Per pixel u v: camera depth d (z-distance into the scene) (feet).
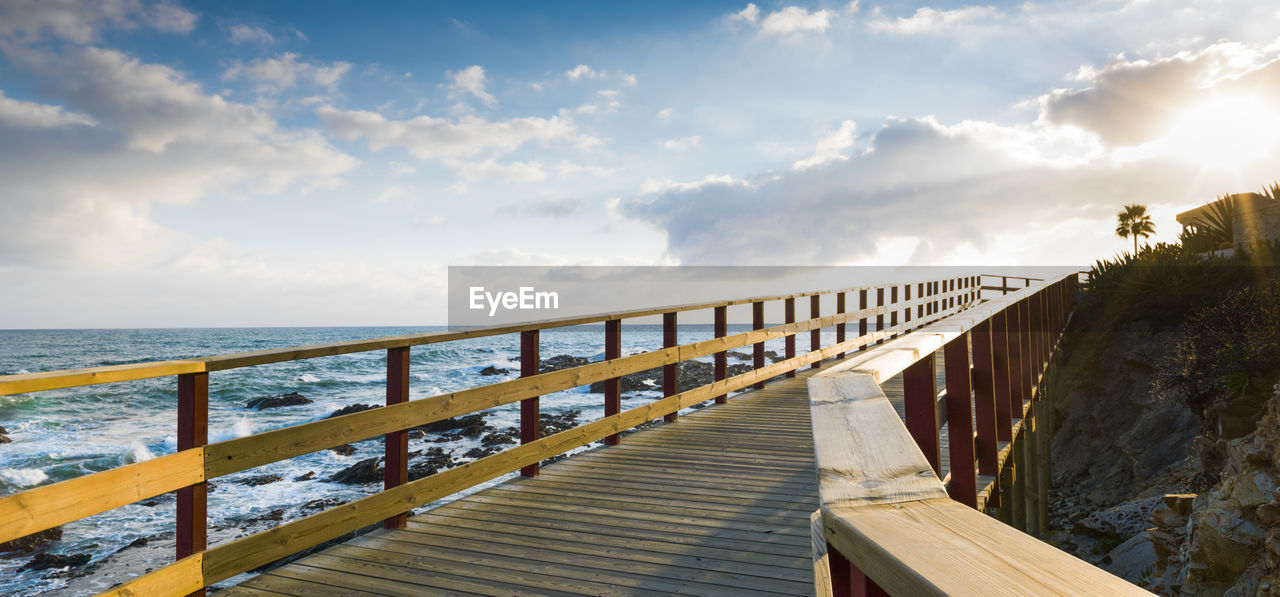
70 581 28.45
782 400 27.84
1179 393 35.78
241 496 40.42
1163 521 24.58
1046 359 40.81
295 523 10.82
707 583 10.62
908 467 3.19
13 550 31.14
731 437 21.21
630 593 10.28
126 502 8.44
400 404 12.83
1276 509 17.87
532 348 16.69
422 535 12.75
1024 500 25.20
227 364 9.75
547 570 11.14
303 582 10.66
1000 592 1.88
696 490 15.62
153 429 65.41
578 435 17.81
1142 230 134.21
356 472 44.19
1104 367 50.65
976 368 14.78
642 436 21.40
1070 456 47.96
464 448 54.54
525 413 16.76
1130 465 41.04
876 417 4.08
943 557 2.19
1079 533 34.37
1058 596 1.85
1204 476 29.66
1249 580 18.10
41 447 56.59
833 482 3.06
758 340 28.89
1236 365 29.73
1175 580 22.39
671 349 22.90
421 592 10.30
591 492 15.51
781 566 11.24
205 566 9.47
